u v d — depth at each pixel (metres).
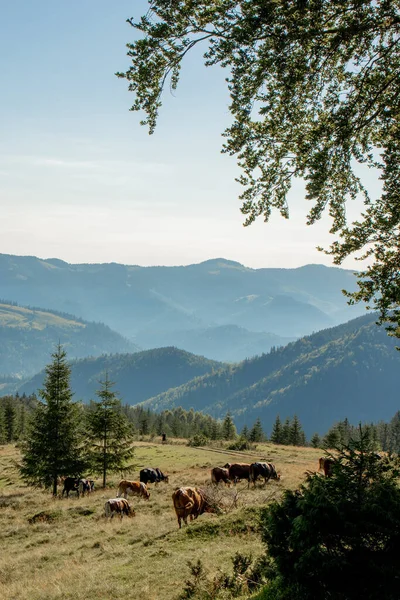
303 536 7.47
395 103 8.21
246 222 9.05
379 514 7.23
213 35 7.59
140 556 14.98
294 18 7.26
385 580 7.03
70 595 12.06
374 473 7.89
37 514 24.73
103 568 14.19
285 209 9.00
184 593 10.67
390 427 143.00
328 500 7.33
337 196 9.32
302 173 8.68
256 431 124.44
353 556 7.32
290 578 7.68
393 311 9.60
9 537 21.30
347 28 7.45
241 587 10.20
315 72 8.08
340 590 7.20
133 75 7.80
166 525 18.88
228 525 16.36
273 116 8.41
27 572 15.70
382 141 9.20
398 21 7.64
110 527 20.27
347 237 9.57
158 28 7.34
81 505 26.66
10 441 103.62
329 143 8.43
